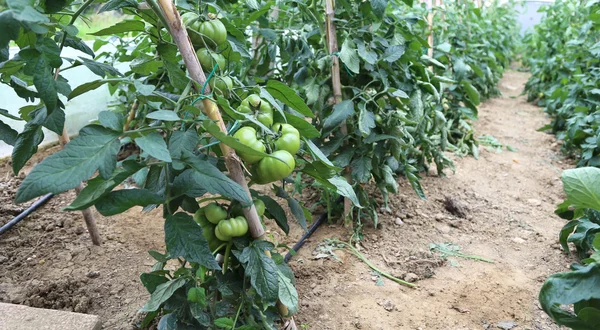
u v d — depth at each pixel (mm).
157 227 3418
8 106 4258
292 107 1933
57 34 2035
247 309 1977
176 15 1569
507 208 3850
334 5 2971
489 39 8555
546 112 6941
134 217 3557
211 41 1783
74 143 1352
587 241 2635
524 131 6172
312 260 3010
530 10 14516
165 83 2842
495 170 4707
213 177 1490
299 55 3240
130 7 1730
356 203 2014
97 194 1406
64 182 1278
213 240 1838
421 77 3387
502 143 5625
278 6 3807
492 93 8289
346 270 2920
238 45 2258
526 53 11984
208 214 1763
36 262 2945
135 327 2363
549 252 3184
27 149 1848
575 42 5992
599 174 1729
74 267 2895
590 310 1535
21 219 3432
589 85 4766
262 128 1592
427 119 3820
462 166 4754
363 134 2824
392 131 3061
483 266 3008
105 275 2812
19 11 1161
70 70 4707
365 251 3133
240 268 1935
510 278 2877
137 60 2141
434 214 3693
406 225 3492
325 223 3477
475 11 6578
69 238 3227
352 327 2426
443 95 4973
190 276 1804
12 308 2197
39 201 3645
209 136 1857
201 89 1638
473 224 3574
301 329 2408
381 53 3053
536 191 4219
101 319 2430
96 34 1875
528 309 2584
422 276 2873
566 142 4961
